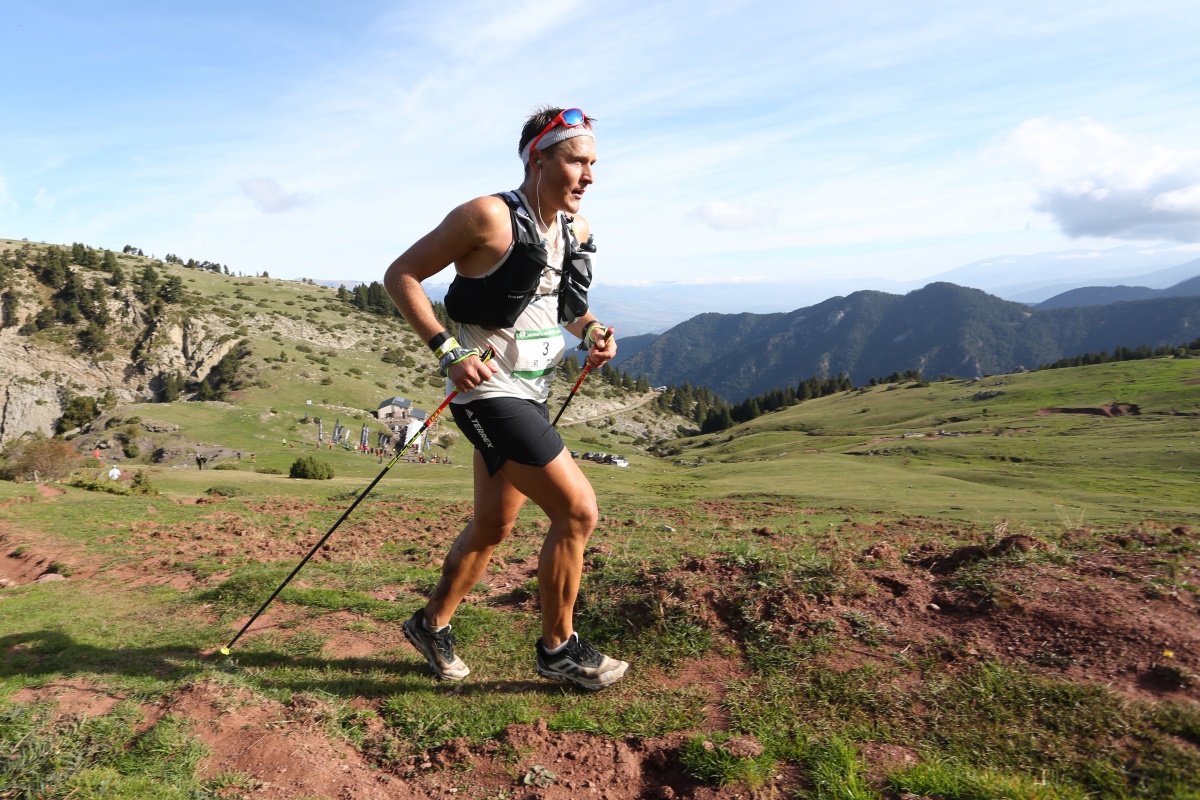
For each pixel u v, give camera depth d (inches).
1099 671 125.0
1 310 6407.5
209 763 125.1
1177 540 179.6
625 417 7578.7
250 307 7642.7
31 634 211.8
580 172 118.3
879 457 2957.7
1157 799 95.7
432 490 1139.3
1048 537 196.4
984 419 4357.8
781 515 800.9
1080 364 6845.5
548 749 126.8
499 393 124.0
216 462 3127.5
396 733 137.1
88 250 7504.9
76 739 129.1
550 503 130.1
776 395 7657.5
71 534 424.5
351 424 4638.3
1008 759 108.5
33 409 5831.7
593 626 176.4
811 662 145.4
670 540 392.5
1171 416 3595.0
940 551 192.4
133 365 6368.1
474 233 114.4
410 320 118.9
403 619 205.2
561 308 131.6
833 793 104.0
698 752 117.5
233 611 225.8
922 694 128.3
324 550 348.8
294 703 146.6
